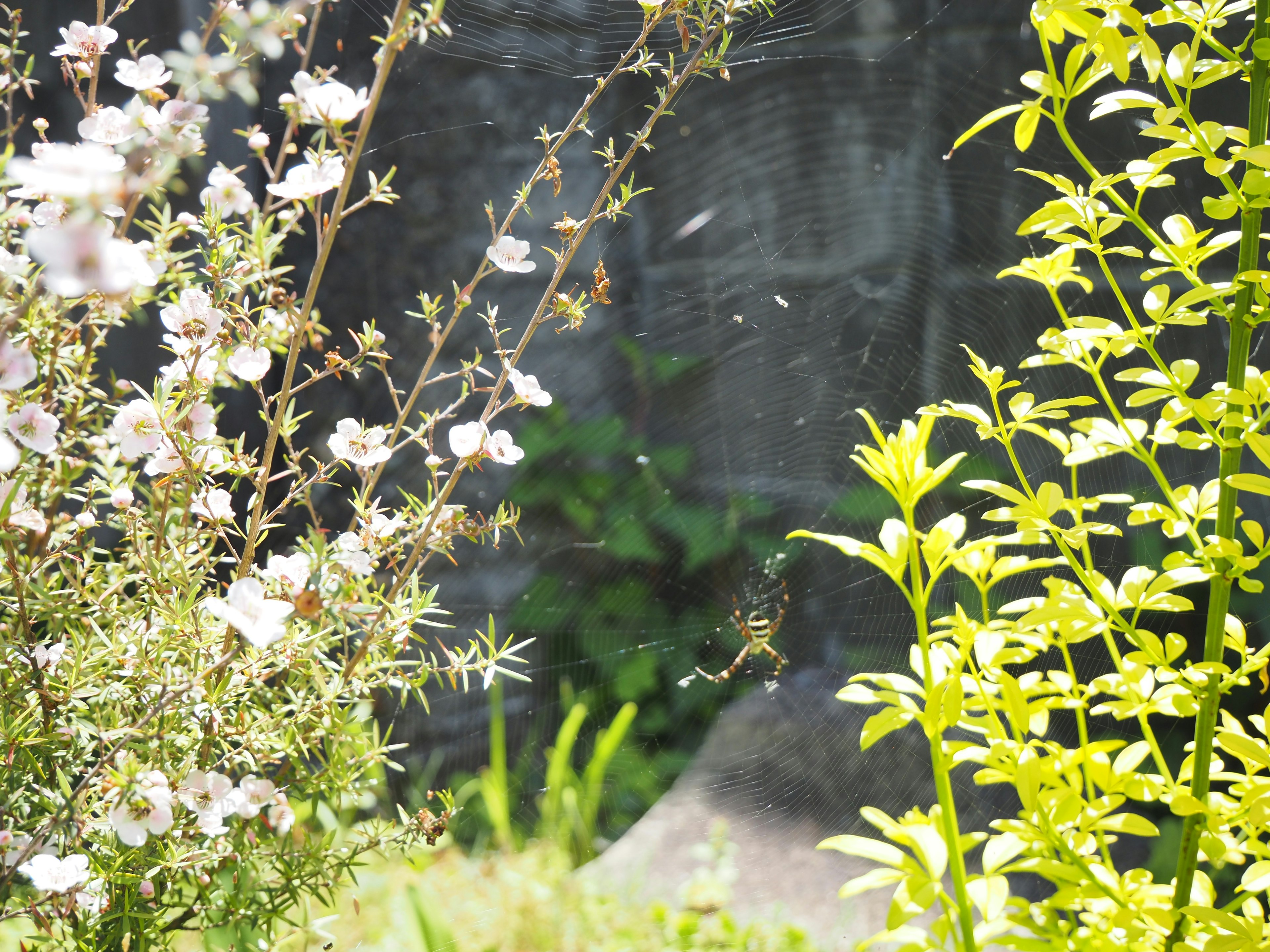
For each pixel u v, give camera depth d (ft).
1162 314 2.95
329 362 2.96
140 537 2.94
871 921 4.84
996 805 6.05
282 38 2.80
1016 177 7.21
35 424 2.81
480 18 6.97
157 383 2.89
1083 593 2.97
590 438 8.27
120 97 3.95
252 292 3.00
